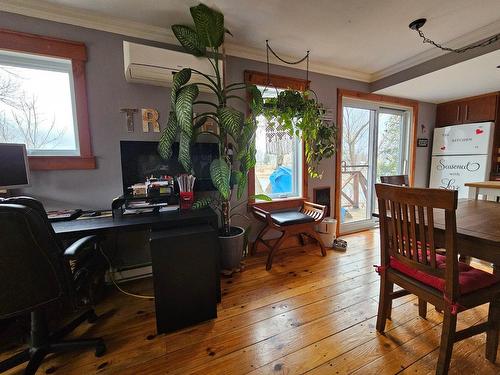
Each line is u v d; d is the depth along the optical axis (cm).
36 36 174
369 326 151
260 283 205
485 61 227
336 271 227
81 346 127
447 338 108
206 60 204
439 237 125
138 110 209
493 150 336
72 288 114
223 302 178
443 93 334
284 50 246
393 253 132
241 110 247
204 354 131
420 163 389
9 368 116
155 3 173
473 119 350
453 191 95
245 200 264
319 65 282
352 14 186
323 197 307
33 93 186
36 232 97
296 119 250
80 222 162
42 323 124
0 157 157
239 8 178
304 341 140
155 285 144
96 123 198
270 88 263
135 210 183
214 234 157
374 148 348
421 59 261
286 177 296
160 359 128
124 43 181
